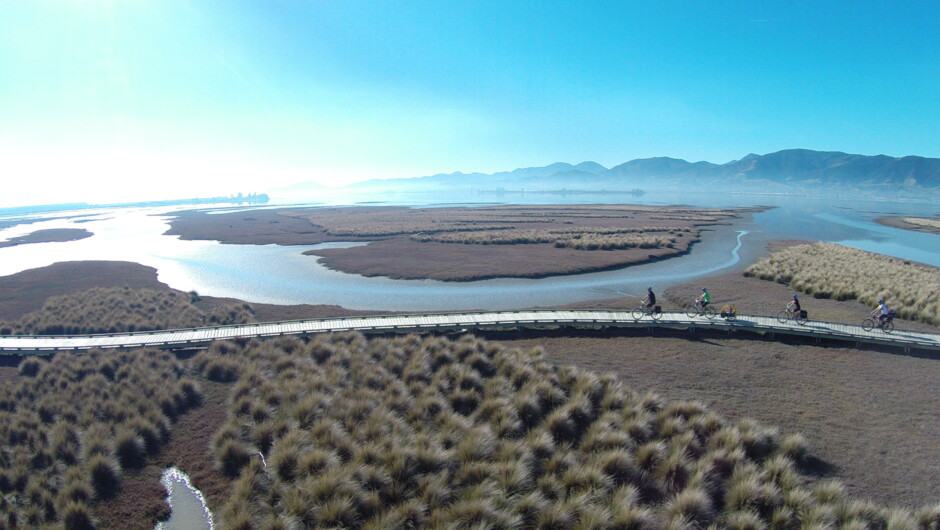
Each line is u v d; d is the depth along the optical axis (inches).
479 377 788.0
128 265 2237.9
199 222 4820.4
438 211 6058.1
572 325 1101.1
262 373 814.5
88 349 956.6
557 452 555.2
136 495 514.9
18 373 880.3
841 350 956.0
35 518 464.1
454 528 399.5
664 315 1142.3
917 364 878.4
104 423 646.5
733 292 1541.6
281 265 2206.0
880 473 527.8
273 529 418.9
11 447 591.5
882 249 2869.1
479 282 1784.0
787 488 484.7
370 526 414.6
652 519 422.0
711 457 528.7
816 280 1600.6
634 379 799.1
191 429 659.4
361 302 1518.2
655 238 2748.5
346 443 564.7
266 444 597.0
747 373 828.6
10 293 1681.8
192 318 1272.1
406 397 706.8
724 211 5689.0
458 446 559.5
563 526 419.5
